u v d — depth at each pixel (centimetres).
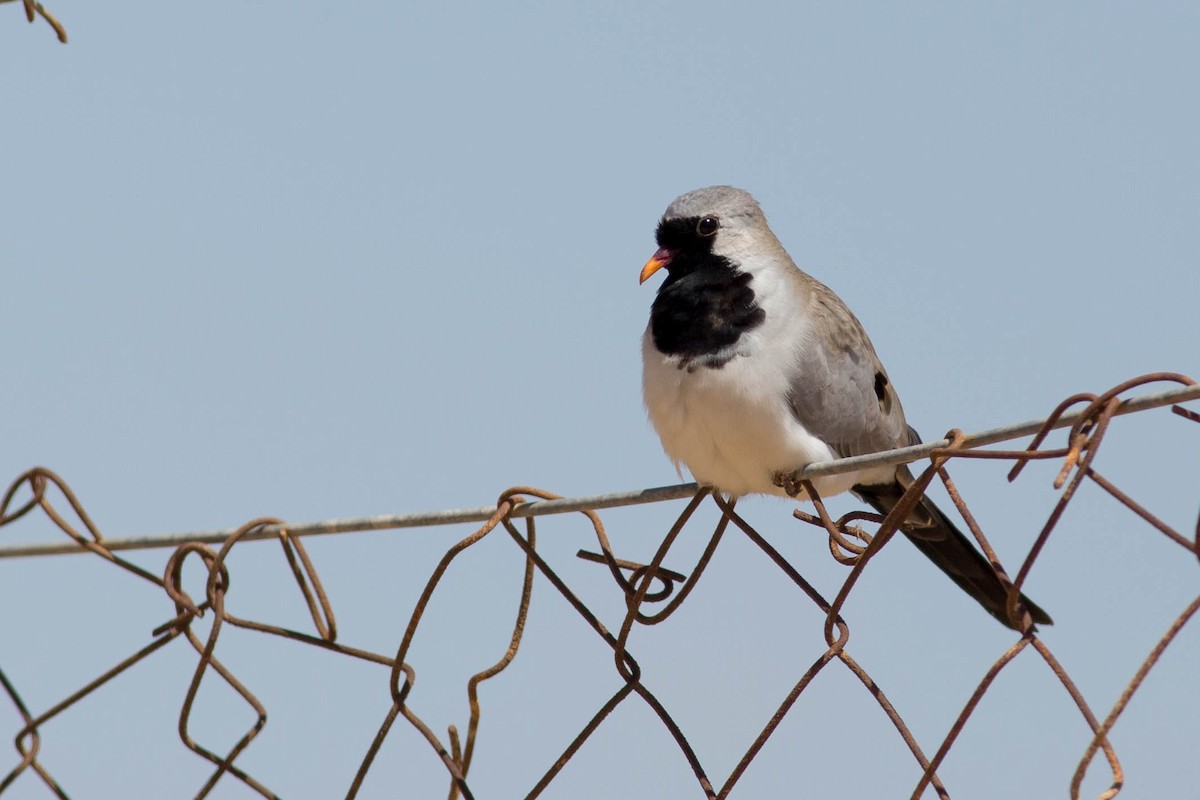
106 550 1017
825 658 782
